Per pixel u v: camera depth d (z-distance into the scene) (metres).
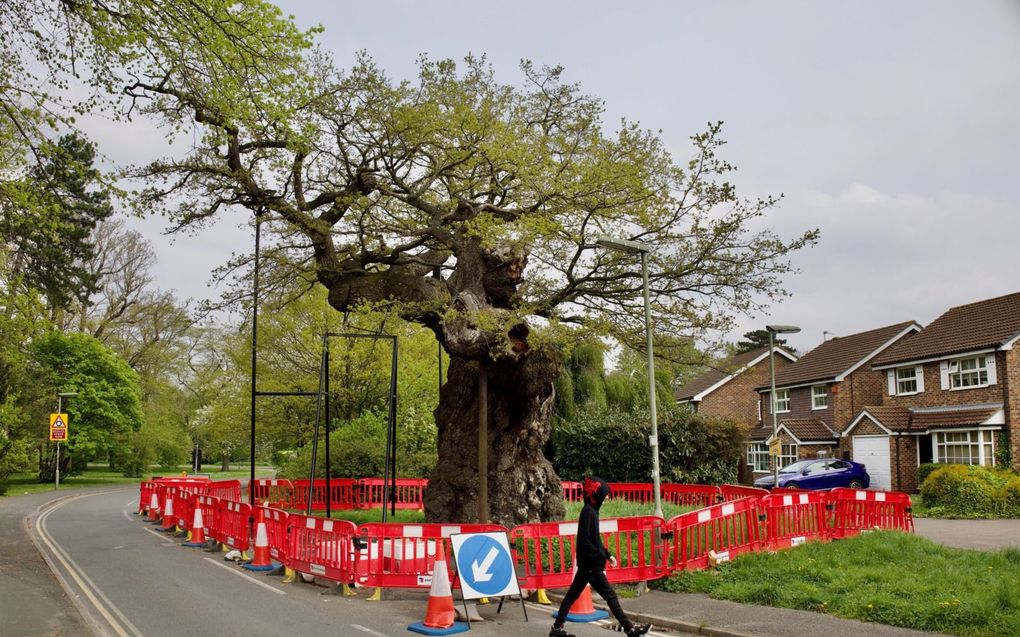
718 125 14.08
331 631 9.07
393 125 16.12
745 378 48.12
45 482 46.81
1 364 35.59
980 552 13.43
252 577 13.30
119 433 48.66
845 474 31.12
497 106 16.36
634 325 15.70
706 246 15.20
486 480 14.95
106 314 48.81
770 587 10.66
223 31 12.16
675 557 12.13
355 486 26.42
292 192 17.88
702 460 30.20
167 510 21.36
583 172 14.57
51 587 11.84
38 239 18.14
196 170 16.62
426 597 11.62
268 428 33.44
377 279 16.84
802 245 15.08
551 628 9.34
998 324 31.06
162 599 11.02
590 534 8.91
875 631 8.79
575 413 32.81
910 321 39.69
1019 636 8.12
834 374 38.94
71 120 12.59
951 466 24.66
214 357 51.06
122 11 12.44
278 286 19.31
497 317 13.55
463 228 15.72
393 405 17.36
